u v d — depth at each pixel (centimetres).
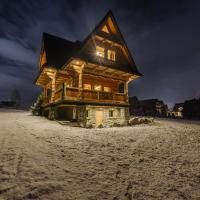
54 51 1642
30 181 306
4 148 477
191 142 652
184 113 3853
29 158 418
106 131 862
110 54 1506
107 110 1359
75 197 268
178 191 300
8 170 341
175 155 493
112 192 288
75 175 345
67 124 1067
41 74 1562
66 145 561
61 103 1135
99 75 1517
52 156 447
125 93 1553
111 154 488
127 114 1492
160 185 318
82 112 1197
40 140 606
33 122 1093
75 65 1278
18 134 683
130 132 836
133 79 1647
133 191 294
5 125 915
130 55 1574
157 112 4069
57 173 347
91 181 323
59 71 1440
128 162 430
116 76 1602
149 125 1342
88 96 1254
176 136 761
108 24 1459
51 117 1346
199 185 323
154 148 559
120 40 1509
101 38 1391
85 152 498
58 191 281
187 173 374
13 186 285
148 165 414
